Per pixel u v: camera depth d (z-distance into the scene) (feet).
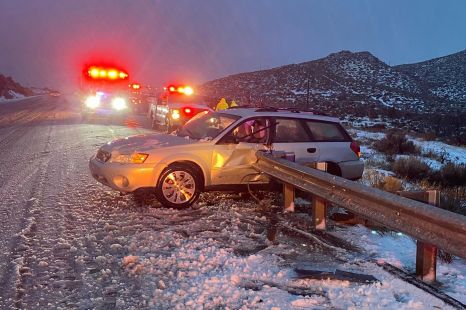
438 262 19.58
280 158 26.18
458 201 31.22
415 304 14.84
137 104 102.78
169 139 28.71
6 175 35.78
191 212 26.30
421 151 68.33
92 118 94.38
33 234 21.83
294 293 15.98
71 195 29.55
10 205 26.96
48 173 36.68
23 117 97.50
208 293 15.70
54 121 87.15
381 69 432.25
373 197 18.12
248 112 29.58
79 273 17.43
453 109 274.16
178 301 15.19
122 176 26.21
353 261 18.94
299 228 23.70
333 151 30.14
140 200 28.53
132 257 18.62
